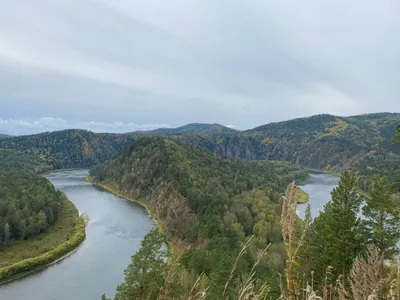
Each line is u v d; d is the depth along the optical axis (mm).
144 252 22641
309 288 4703
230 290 16328
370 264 4996
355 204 25562
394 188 24609
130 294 21281
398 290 4312
